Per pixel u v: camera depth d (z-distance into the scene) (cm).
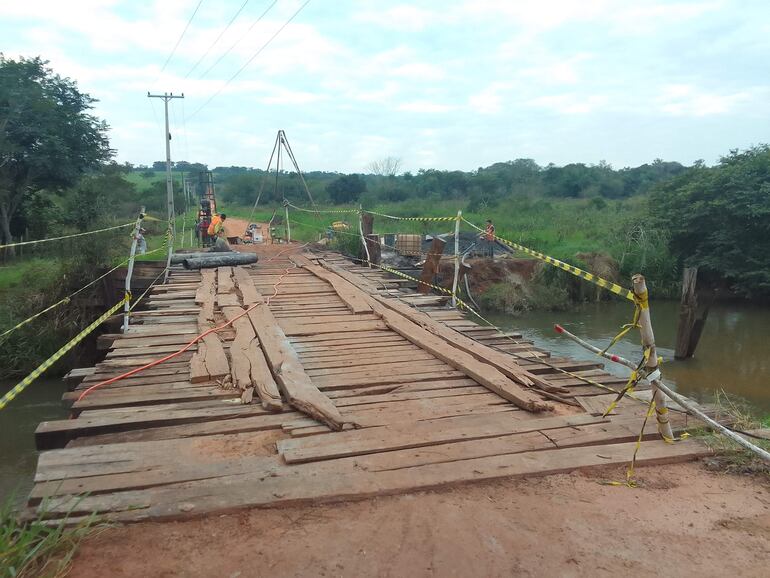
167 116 2828
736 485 366
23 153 2470
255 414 450
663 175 6153
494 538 299
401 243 1958
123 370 554
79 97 2808
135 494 326
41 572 264
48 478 341
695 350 1534
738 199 2134
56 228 2750
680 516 326
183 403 470
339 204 5172
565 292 2150
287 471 357
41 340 1318
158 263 1445
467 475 357
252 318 768
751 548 296
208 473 352
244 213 4775
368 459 376
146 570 268
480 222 3356
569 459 385
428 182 5484
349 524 309
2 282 1603
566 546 293
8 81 2412
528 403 462
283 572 268
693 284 1402
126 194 4153
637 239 2447
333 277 1130
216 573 267
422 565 275
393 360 607
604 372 589
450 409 468
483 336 728
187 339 673
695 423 444
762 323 1892
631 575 271
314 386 498
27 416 1075
